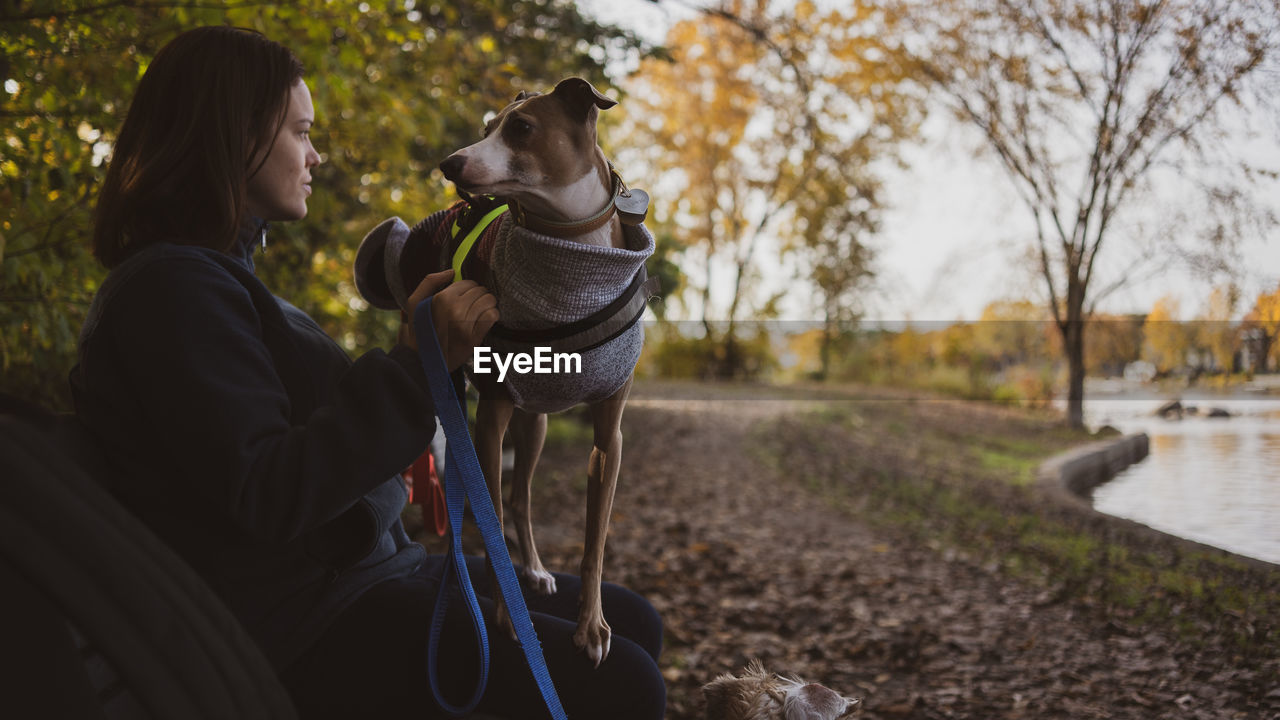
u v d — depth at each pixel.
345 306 4.86
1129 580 5.29
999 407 21.11
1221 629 4.17
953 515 8.55
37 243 3.05
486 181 1.43
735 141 27.06
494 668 1.51
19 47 2.91
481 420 1.68
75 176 3.15
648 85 26.80
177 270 1.39
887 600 5.44
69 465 0.97
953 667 4.13
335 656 1.52
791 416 17.36
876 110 18.19
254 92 1.55
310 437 1.31
